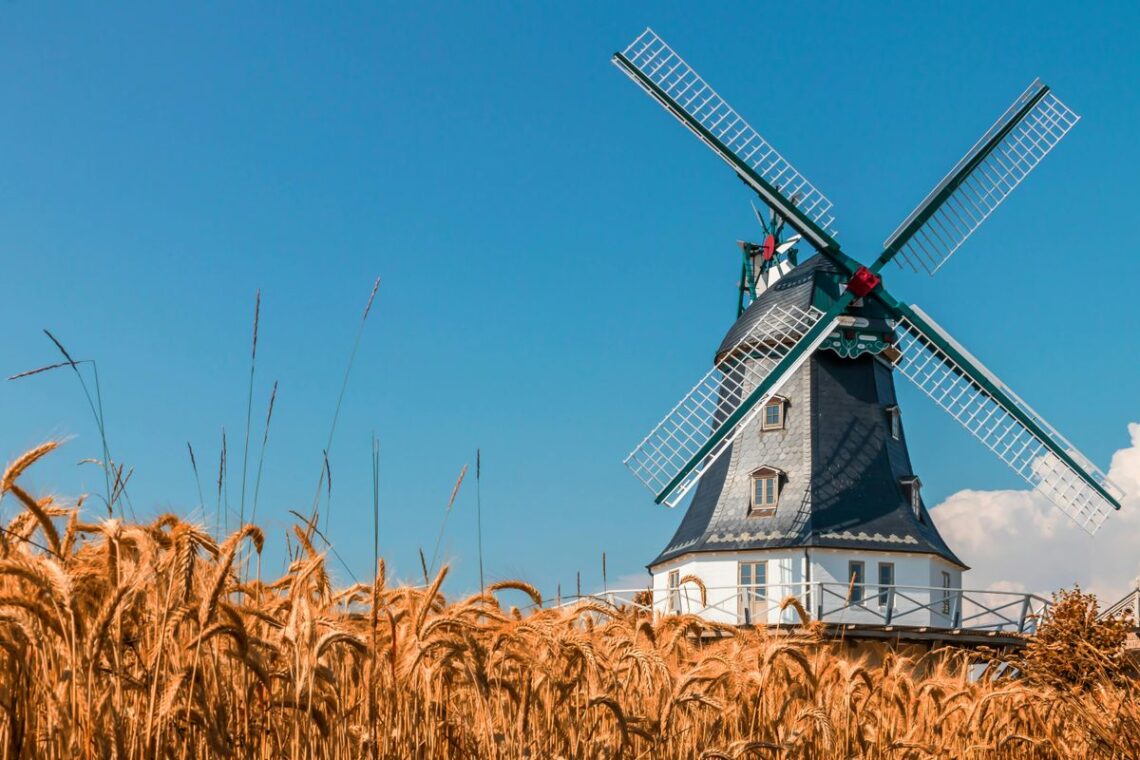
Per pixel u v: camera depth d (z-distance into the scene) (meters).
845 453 40.00
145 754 4.62
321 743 5.83
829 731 9.30
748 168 39.31
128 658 5.24
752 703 9.52
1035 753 13.86
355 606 7.36
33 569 4.54
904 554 38.09
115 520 5.11
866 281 39.47
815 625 12.19
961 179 39.97
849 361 41.41
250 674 5.66
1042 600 29.05
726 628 11.08
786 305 40.62
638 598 24.92
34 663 4.63
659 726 8.22
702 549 39.19
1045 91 40.25
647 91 38.84
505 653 7.44
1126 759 12.20
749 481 40.28
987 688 14.15
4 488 4.89
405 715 6.39
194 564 5.07
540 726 7.67
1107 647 24.28
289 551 7.12
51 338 5.26
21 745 4.40
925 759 11.19
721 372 41.25
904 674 12.84
